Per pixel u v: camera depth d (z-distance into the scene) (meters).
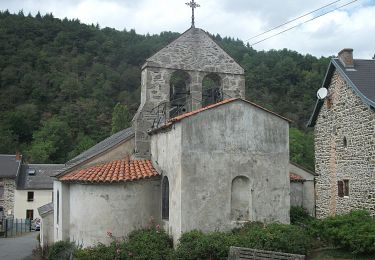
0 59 71.69
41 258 18.55
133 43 78.94
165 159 14.35
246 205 13.70
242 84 17.03
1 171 45.47
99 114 67.50
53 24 81.12
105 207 13.82
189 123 13.16
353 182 18.56
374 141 17.02
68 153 61.16
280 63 55.94
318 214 21.52
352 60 20.03
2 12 82.12
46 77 72.06
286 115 51.19
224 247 11.78
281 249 11.80
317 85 54.41
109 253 12.65
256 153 13.87
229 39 58.75
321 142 21.64
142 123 16.12
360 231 13.02
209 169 13.23
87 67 75.69
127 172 14.41
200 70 16.55
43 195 46.22
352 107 18.81
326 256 12.91
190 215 12.84
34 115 67.50
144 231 13.75
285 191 14.06
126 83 72.12
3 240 30.12
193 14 17.03
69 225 15.20
